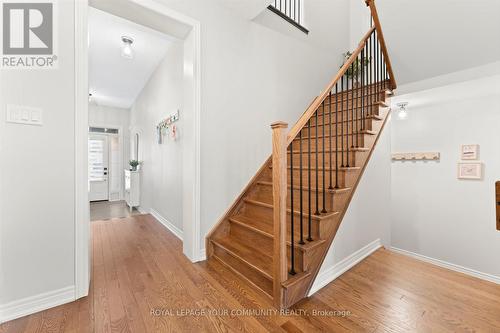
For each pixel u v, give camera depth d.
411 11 2.76
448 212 3.54
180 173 2.81
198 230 2.08
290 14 3.29
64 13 1.43
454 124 3.46
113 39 2.96
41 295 1.36
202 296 1.51
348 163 2.04
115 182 6.24
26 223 1.32
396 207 4.18
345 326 1.23
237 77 2.38
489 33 2.37
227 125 2.29
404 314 1.32
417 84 3.15
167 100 3.32
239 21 2.39
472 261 3.31
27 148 1.32
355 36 4.08
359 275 1.79
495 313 1.32
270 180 2.63
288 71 2.95
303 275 1.46
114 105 5.93
